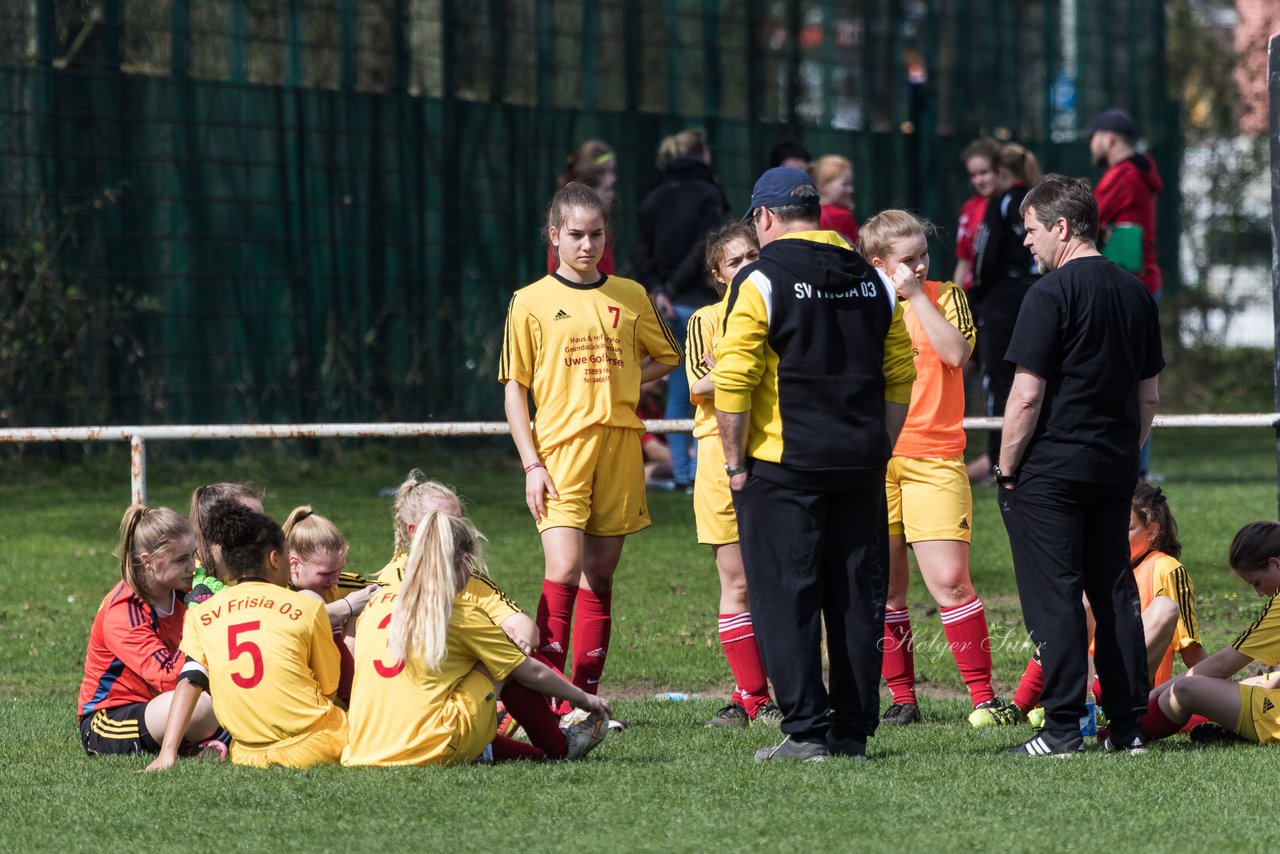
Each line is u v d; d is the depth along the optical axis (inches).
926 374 880.9
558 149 2089.1
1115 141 1688.0
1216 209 3036.4
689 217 1647.4
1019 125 2492.6
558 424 861.8
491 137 2047.2
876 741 812.0
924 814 624.1
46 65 1786.4
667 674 1042.7
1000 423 1074.1
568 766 720.3
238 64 1902.1
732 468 711.7
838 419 706.2
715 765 720.3
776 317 703.7
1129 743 748.6
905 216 866.1
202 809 643.5
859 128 2304.4
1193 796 650.2
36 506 1628.9
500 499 1715.1
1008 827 606.5
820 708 727.7
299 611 749.3
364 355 1984.5
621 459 869.8
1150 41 2677.2
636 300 884.0
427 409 2027.6
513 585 1273.4
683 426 1085.1
